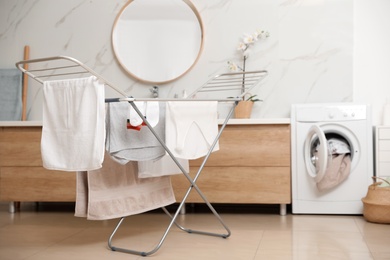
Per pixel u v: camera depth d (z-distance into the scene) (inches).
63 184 153.5
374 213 130.8
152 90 168.2
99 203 101.7
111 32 173.6
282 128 145.1
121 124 96.9
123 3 173.2
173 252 100.2
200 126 105.1
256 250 101.0
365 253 97.6
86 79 91.3
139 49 171.2
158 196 117.4
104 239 114.2
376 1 161.6
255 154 145.7
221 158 147.0
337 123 144.4
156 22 170.7
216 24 167.6
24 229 127.9
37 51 178.1
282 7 163.9
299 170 146.2
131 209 108.7
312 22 162.4
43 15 177.9
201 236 116.5
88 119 91.0
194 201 148.0
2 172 156.8
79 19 175.6
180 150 101.3
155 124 99.1
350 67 160.6
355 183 143.8
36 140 154.8
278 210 157.4
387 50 161.0
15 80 176.1
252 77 164.6
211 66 167.9
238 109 159.0
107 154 104.2
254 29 165.8
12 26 179.6
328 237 113.7
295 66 163.2
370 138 143.9
